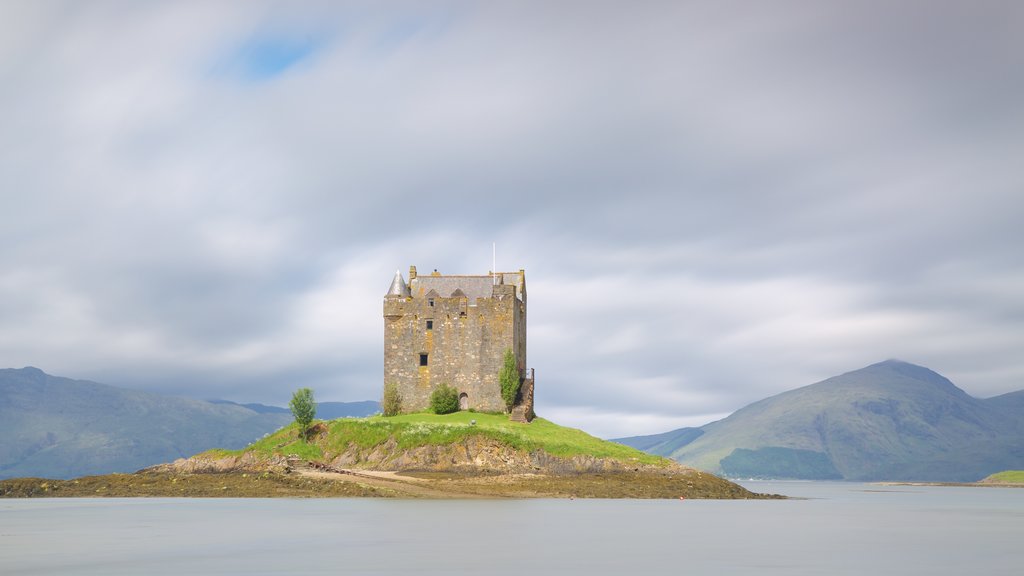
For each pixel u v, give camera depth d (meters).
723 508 99.44
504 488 107.31
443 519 74.44
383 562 48.34
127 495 109.06
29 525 70.00
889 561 51.91
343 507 88.12
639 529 68.38
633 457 125.56
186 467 124.94
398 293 135.88
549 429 128.50
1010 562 52.03
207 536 60.81
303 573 44.34
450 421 125.94
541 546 55.81
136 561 48.66
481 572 44.94
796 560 51.22
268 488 108.06
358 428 125.19
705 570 46.53
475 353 133.38
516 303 136.50
